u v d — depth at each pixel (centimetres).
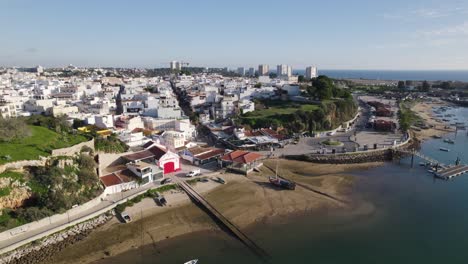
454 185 8969
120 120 13425
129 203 7344
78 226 6378
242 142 12312
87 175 7462
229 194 8000
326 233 6406
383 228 6631
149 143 10681
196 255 5644
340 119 16950
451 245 6031
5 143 7456
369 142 13062
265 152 11625
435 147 13188
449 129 16575
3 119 7912
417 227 6675
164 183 8388
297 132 14350
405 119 15775
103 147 9188
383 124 15475
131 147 10625
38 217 6072
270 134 13262
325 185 8825
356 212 7300
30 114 14000
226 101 16638
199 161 10050
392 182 9181
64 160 7581
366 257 5638
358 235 6356
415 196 8212
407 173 9988
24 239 5709
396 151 11738
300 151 11712
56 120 10825
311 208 7450
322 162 10906
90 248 5809
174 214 7044
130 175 8356
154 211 7138
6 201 6191
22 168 6850
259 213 7138
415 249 5897
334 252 5775
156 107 16412
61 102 15738
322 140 13400
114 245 5906
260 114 15688
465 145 13500
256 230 6469
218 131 13900
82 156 8031
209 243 6022
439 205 7694
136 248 5838
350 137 13962
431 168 10394
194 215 7031
